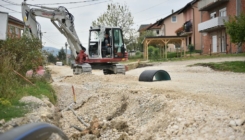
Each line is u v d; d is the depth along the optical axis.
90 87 15.12
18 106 8.77
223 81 15.13
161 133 7.76
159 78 17.08
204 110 8.29
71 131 9.51
